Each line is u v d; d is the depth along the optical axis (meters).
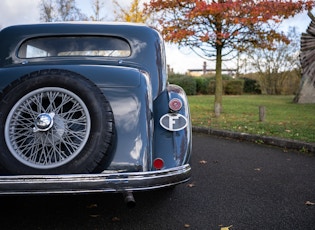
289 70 27.00
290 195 3.97
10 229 3.05
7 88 2.68
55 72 2.72
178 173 2.86
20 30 3.73
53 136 2.58
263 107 9.49
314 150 6.21
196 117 10.80
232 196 3.94
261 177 4.70
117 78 2.96
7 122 2.55
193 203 3.71
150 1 10.76
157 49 3.80
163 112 3.29
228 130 8.24
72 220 3.25
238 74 29.20
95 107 2.60
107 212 3.46
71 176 2.44
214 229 3.06
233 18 10.00
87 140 2.53
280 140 6.84
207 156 6.02
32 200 3.79
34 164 2.48
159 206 3.62
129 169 2.73
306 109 13.11
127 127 2.82
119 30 3.78
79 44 3.76
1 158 2.46
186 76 26.38
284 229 3.06
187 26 10.70
